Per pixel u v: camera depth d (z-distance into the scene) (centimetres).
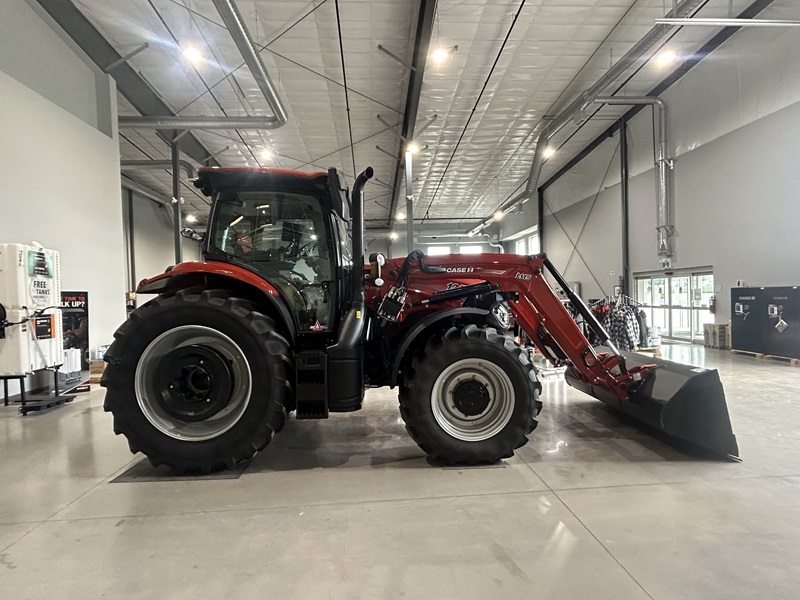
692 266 802
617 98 828
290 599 150
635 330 654
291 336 279
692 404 273
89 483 247
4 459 286
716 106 726
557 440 310
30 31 516
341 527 196
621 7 570
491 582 157
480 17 583
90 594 154
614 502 215
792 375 519
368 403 436
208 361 260
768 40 634
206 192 311
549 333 312
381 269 310
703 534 185
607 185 1072
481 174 1270
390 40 618
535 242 1717
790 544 177
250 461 279
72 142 571
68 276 564
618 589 152
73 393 491
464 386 274
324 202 301
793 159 613
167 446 256
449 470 261
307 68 682
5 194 465
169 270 279
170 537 190
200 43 612
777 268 642
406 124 845
